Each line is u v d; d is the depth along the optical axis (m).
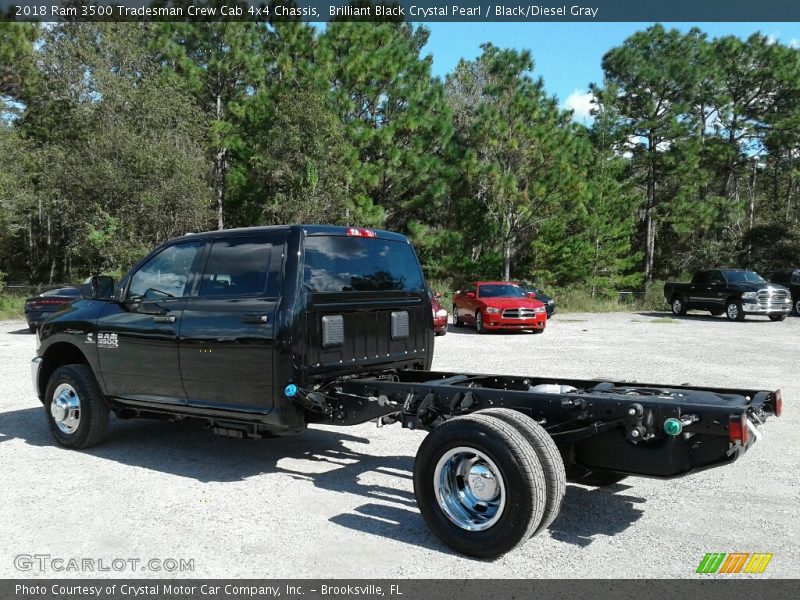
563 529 4.47
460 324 20.61
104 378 6.18
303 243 5.26
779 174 55.75
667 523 4.58
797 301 27.25
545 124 29.31
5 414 7.93
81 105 27.95
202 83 31.38
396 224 33.28
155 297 5.96
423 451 4.18
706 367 11.91
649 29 42.06
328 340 5.33
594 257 34.50
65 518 4.60
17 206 28.30
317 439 6.90
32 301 16.36
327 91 28.41
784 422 7.57
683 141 41.41
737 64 45.41
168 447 6.53
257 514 4.69
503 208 30.86
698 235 46.84
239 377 5.23
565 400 4.27
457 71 39.03
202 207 27.19
